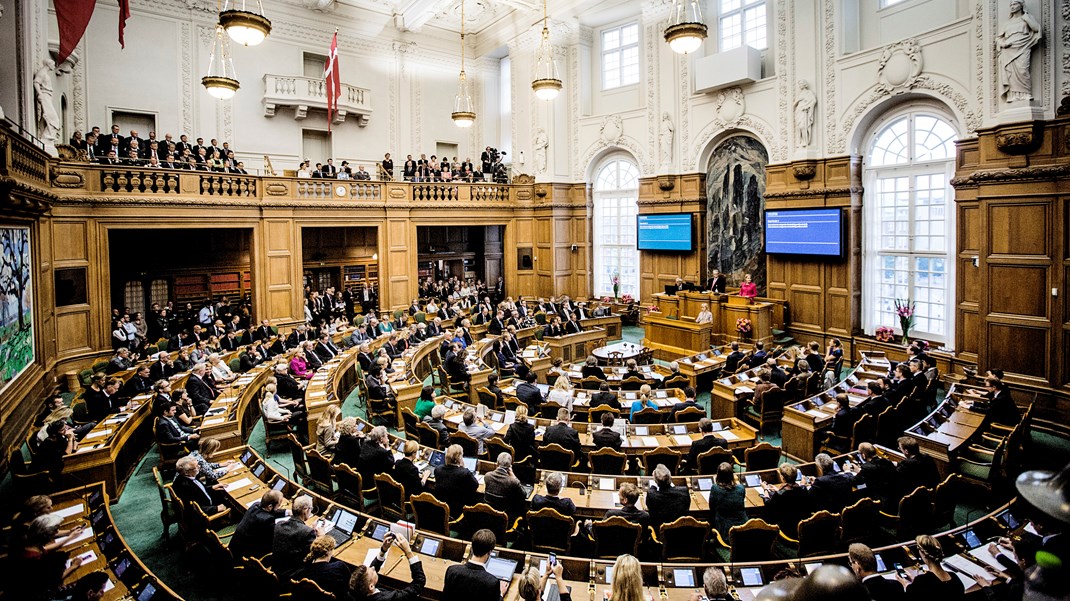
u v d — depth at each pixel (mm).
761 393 10055
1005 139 10242
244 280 19625
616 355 14797
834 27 14859
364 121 21547
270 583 4746
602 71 21609
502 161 24984
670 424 8391
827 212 15125
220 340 14438
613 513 5594
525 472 6922
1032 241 10070
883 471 6445
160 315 15961
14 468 7086
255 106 19375
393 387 10562
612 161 21625
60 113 14734
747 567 4699
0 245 8430
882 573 4723
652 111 19641
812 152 15508
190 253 18578
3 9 9906
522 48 22406
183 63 17812
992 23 11312
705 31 10766
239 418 9203
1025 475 1394
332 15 20734
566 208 22312
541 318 18484
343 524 5508
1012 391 10391
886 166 14445
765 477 6820
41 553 4449
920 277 14000
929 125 13523
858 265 15180
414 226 19562
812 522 5613
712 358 13344
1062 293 9719
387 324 17125
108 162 14352
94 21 16281
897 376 10469
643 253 20578
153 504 7738
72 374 12391
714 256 18641
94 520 5543
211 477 6430
